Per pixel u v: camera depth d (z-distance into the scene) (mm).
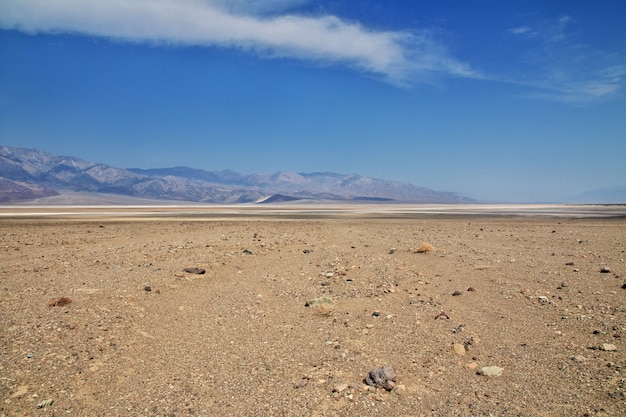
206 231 27969
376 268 15039
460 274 14062
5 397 6285
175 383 6816
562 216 60438
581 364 7297
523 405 6074
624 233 27656
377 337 8750
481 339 8586
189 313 10164
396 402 6250
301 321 9734
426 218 52406
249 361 7621
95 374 7074
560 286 12289
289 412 5988
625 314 9695
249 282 13086
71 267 14750
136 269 14383
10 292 11398
